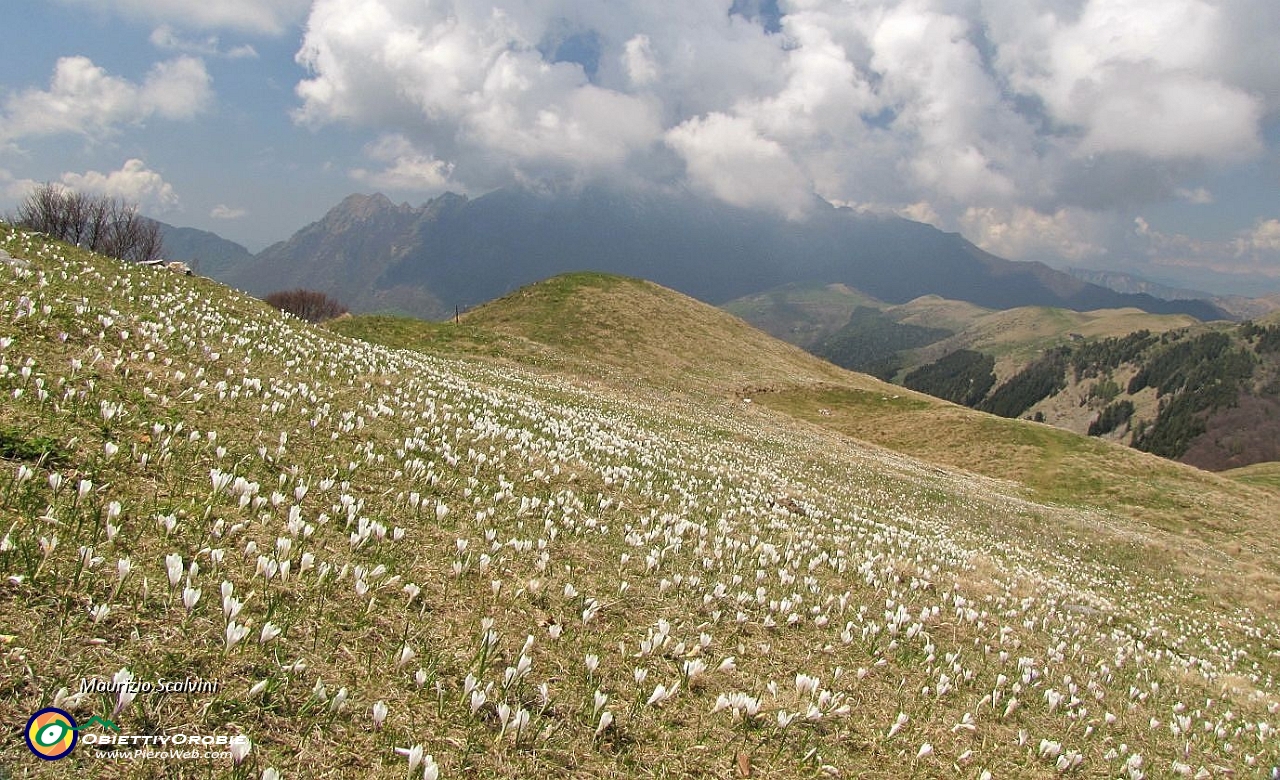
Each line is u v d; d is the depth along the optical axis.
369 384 15.73
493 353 50.59
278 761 4.46
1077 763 7.81
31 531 5.69
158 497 7.03
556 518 10.80
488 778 4.92
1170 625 20.75
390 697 5.43
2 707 4.11
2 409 7.51
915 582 13.42
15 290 11.67
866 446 51.78
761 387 72.50
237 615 5.62
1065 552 29.72
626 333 77.12
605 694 6.32
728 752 6.08
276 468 8.88
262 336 17.06
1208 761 9.27
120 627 5.06
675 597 8.98
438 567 7.77
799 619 9.45
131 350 11.32
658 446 22.81
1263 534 43.28
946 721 7.93
